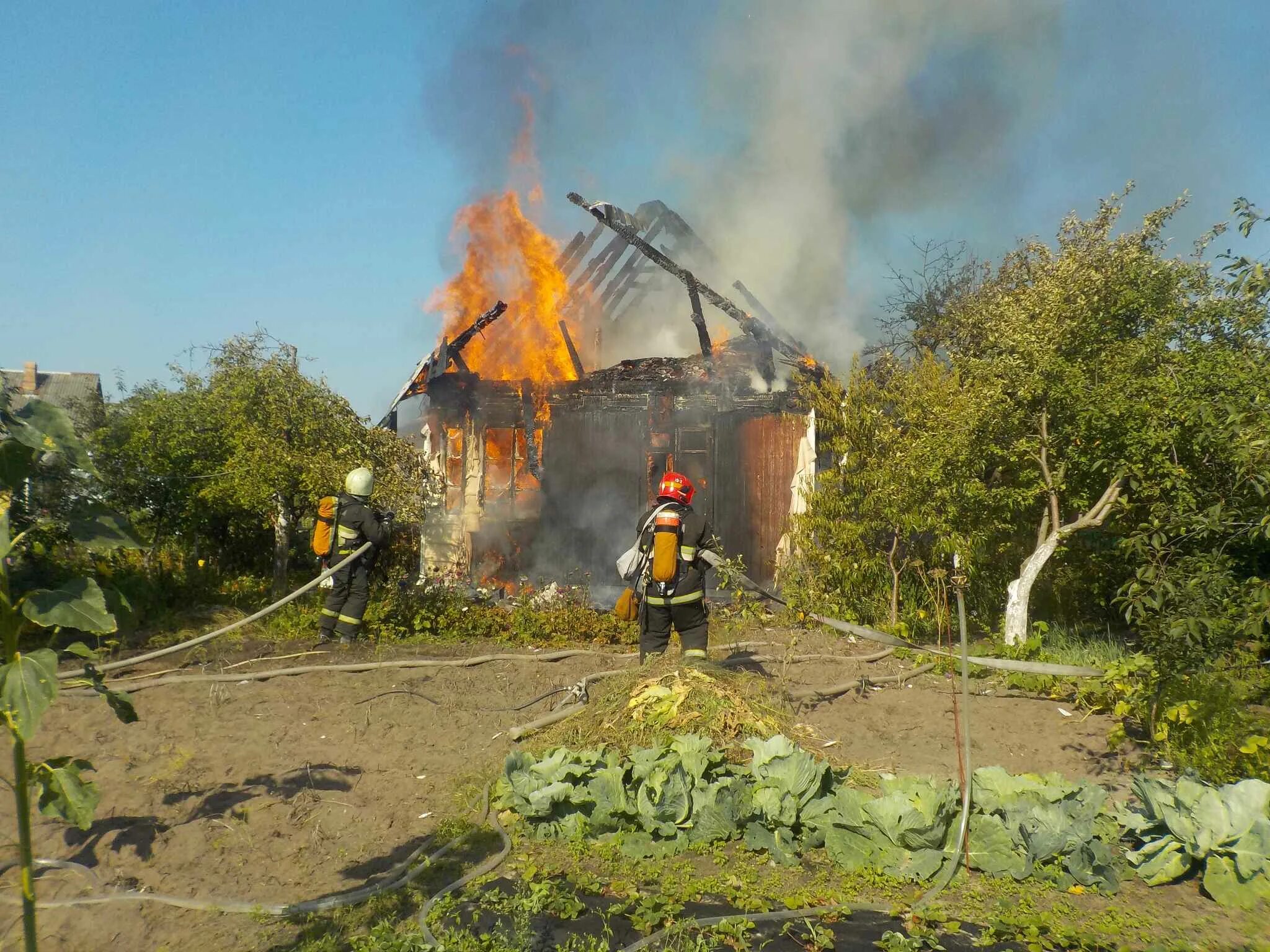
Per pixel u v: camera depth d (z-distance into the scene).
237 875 4.41
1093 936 3.86
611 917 4.05
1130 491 8.73
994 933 3.92
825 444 12.24
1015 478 10.38
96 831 4.77
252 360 12.18
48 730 6.50
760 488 12.63
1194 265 9.50
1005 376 9.78
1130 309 9.51
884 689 8.23
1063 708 7.57
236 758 6.01
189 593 11.55
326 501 9.77
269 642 9.74
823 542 11.38
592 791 4.95
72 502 3.06
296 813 5.10
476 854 4.71
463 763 6.09
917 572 10.87
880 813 4.65
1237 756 5.66
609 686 6.67
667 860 4.69
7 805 5.11
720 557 7.27
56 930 3.84
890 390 11.52
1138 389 8.55
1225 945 3.82
